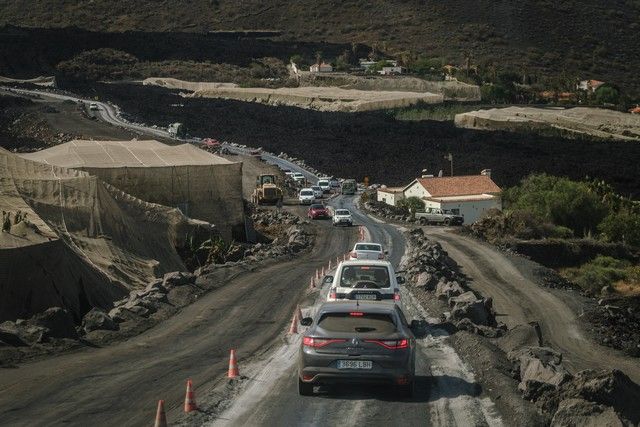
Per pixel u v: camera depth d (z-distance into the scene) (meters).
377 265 32.12
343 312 20.81
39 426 18.06
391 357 20.12
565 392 19.11
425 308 43.56
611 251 112.38
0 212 54.00
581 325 58.31
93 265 55.19
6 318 43.12
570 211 132.00
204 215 92.12
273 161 194.88
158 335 33.66
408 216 127.19
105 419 18.66
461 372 24.39
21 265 45.09
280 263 69.81
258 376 23.73
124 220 66.75
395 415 18.98
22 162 68.06
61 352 28.73
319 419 18.58
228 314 39.81
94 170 88.88
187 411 19.14
